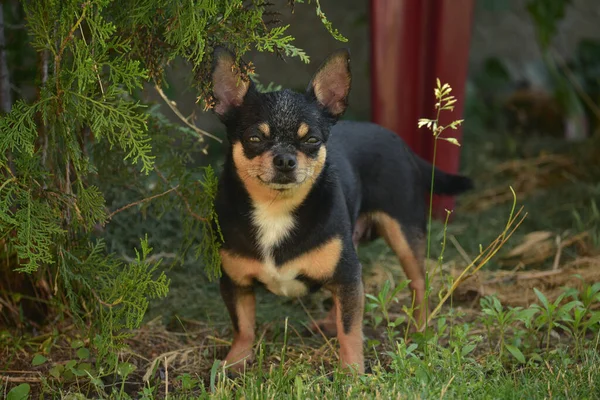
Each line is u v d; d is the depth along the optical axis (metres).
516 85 9.00
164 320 4.77
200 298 5.06
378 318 4.27
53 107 3.60
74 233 3.98
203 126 7.59
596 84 8.47
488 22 9.23
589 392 3.46
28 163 3.62
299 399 3.38
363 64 8.63
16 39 4.82
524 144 7.90
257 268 3.92
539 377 3.73
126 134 3.62
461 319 4.70
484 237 5.98
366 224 4.56
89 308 4.18
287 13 8.25
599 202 6.42
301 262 3.89
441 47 6.31
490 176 7.27
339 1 8.59
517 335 3.98
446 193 4.90
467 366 3.75
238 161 3.86
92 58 3.44
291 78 8.26
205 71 3.79
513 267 5.52
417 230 4.57
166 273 5.23
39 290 4.57
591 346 4.08
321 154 3.88
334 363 3.92
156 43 3.75
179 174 4.22
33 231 3.56
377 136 4.60
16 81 4.82
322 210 3.86
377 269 5.48
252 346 4.17
